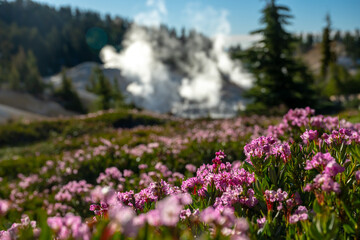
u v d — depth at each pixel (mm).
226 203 1956
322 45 81375
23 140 23391
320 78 81500
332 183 1645
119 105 59125
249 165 2385
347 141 2342
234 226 1342
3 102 78375
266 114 23562
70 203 6172
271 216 1874
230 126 14078
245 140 8352
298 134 4070
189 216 1767
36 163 11891
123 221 902
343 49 199875
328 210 1491
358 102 55812
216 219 1257
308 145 2639
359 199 1766
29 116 55000
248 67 30156
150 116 27125
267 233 1642
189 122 21500
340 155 2213
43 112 80625
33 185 8891
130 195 2254
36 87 87375
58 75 178375
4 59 144500
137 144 12367
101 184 6457
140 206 2184
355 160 2084
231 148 7730
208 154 7703
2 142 22766
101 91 70750
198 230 1647
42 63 184250
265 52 28891
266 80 28891
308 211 1774
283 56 29359
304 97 27578
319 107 27438
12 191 8445
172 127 20672
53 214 5559
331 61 81875
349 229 1553
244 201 1960
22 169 11672
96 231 1051
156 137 13367
